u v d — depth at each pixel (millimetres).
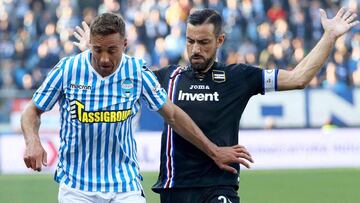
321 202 41344
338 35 21359
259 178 52062
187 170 21250
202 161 21188
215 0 76625
